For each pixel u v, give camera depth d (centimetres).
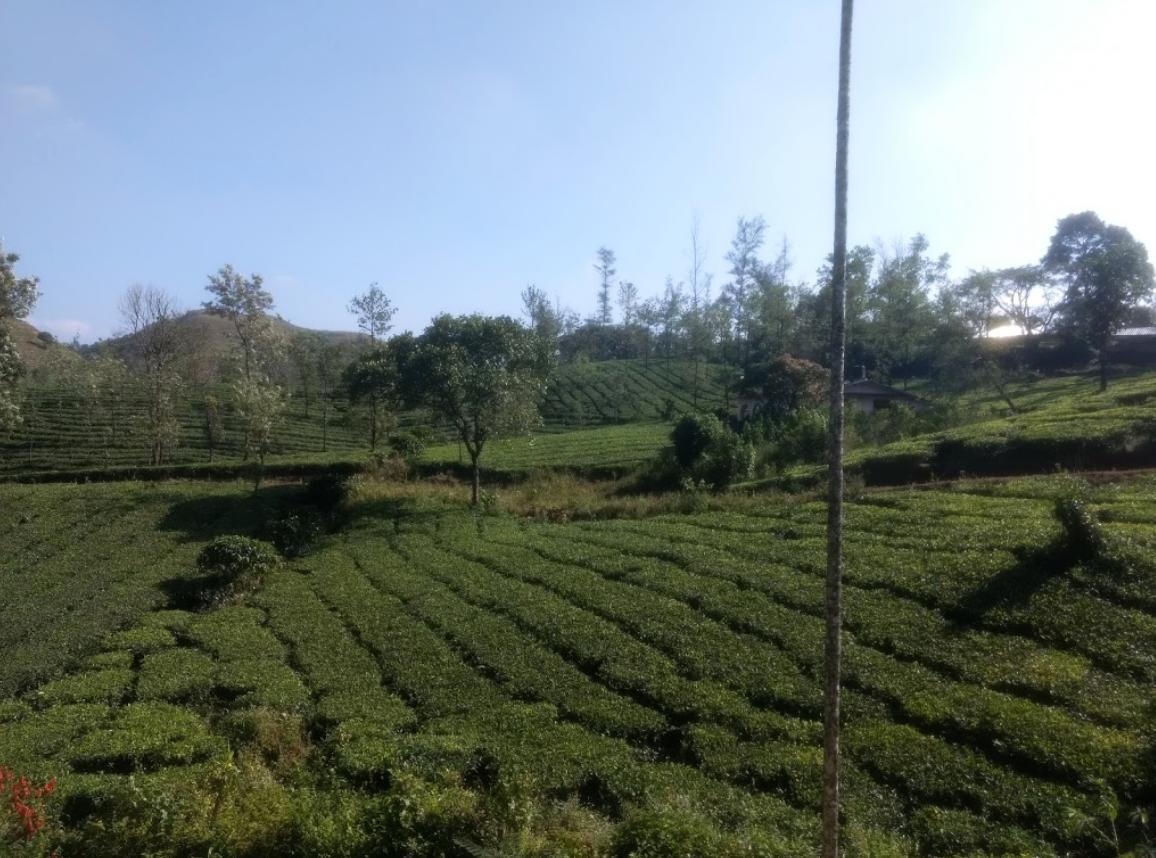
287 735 1705
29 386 7612
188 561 3206
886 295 8200
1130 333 6550
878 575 2066
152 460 5762
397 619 2391
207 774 1452
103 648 2312
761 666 1750
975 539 2156
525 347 4281
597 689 1788
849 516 2677
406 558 3145
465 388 4034
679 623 2050
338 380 7519
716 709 1609
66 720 1803
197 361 7725
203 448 6181
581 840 1195
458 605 2461
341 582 2856
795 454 4119
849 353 8288
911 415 4525
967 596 1842
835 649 891
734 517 3097
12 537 3584
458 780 1432
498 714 1716
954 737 1399
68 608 2683
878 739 1405
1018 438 3191
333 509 4138
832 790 887
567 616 2220
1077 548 1875
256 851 1255
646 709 1670
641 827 1116
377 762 1517
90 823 1343
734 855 1054
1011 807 1188
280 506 4097
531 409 4278
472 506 4022
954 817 1193
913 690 1538
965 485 2822
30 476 4991
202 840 1259
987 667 1562
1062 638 1603
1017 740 1316
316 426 7269
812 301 8869
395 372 4212
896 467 3431
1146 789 1166
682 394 8575
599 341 12425
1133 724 1302
